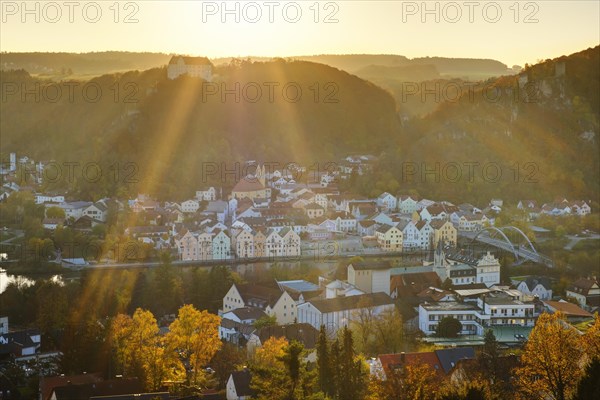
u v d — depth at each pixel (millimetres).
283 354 161375
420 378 174375
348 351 183750
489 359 193750
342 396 181000
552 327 165000
